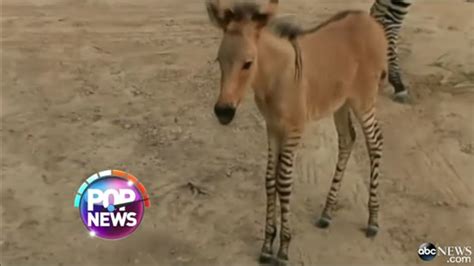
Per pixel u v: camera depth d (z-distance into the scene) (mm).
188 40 3738
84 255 2092
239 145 2727
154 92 3145
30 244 2131
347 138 2164
